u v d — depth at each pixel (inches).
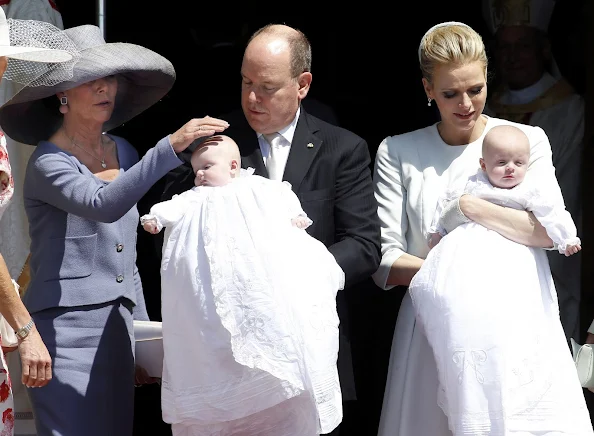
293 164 734.5
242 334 636.7
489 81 971.9
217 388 641.6
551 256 957.2
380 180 772.0
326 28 1038.4
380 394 924.0
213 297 642.8
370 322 916.6
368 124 1046.4
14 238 877.2
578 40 964.6
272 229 660.1
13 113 724.0
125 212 680.4
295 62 721.0
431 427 719.7
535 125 964.0
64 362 694.5
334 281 673.0
